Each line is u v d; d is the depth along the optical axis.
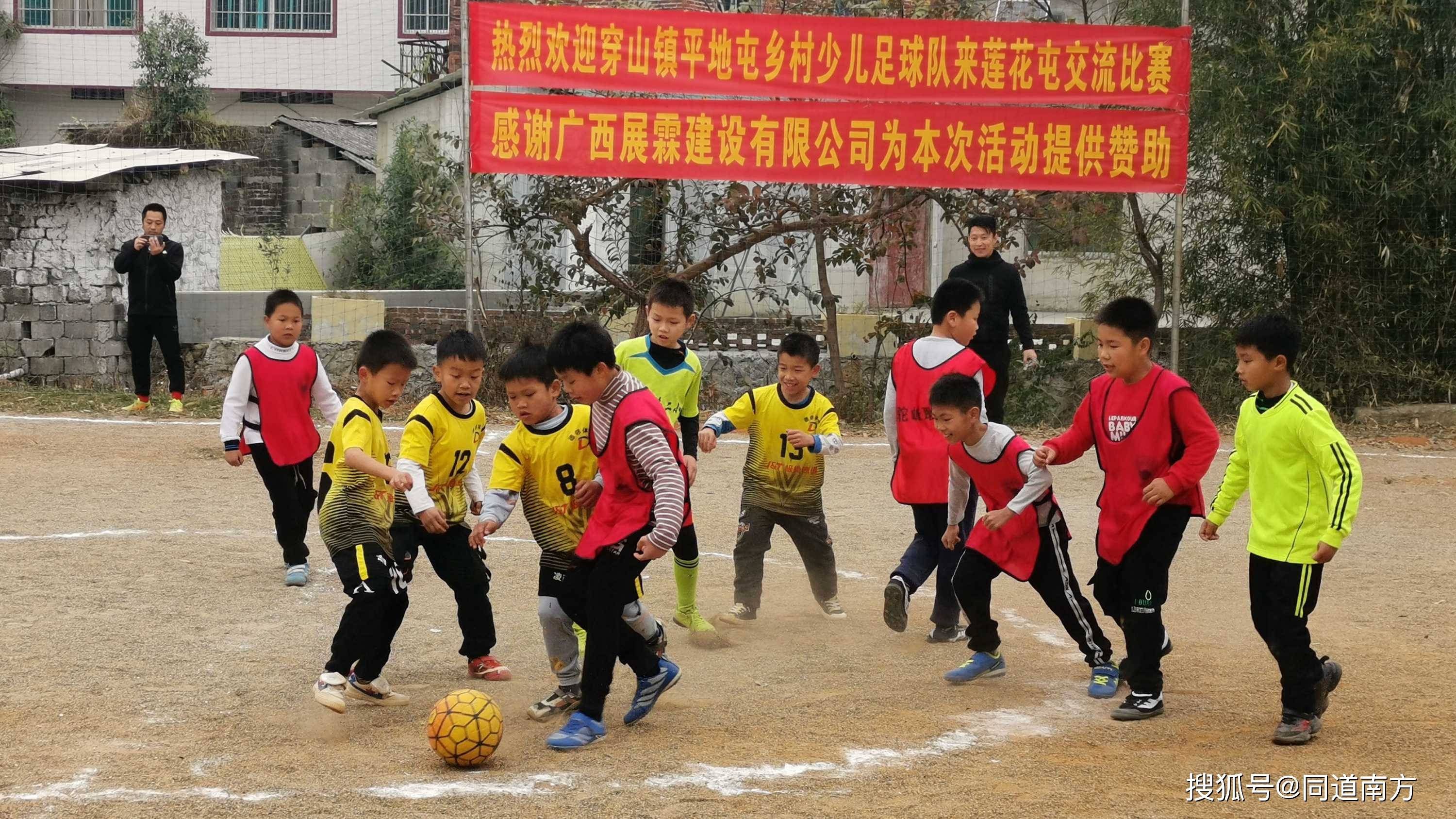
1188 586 7.73
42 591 6.94
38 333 15.41
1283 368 5.05
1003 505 5.72
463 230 14.55
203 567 7.61
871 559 8.35
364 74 29.94
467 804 4.21
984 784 4.44
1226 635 6.64
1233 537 9.13
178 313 15.39
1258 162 14.30
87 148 18.86
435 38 28.31
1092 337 14.55
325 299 14.71
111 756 4.64
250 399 7.19
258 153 25.78
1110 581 5.48
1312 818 4.14
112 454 11.31
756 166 12.41
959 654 6.28
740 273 15.20
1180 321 13.98
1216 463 12.22
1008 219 14.23
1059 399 14.58
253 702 5.30
